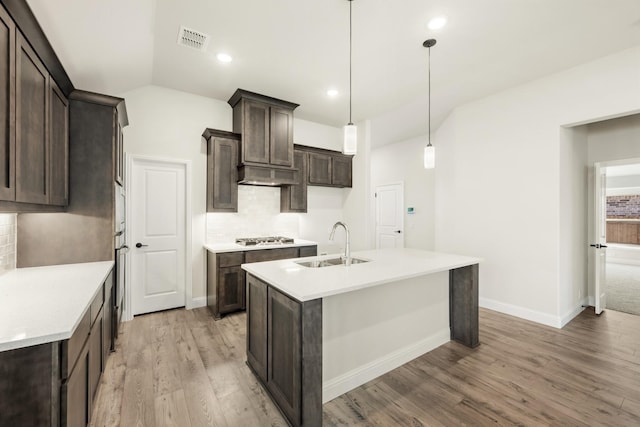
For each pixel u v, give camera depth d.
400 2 2.04
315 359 1.61
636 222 7.75
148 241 3.41
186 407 1.82
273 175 3.76
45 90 1.78
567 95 3.01
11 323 1.14
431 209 5.32
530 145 3.29
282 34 2.42
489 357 2.47
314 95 3.67
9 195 1.35
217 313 3.26
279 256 3.69
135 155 3.27
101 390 1.97
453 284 2.81
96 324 1.72
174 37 2.44
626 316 3.44
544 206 3.18
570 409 1.81
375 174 6.55
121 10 1.90
